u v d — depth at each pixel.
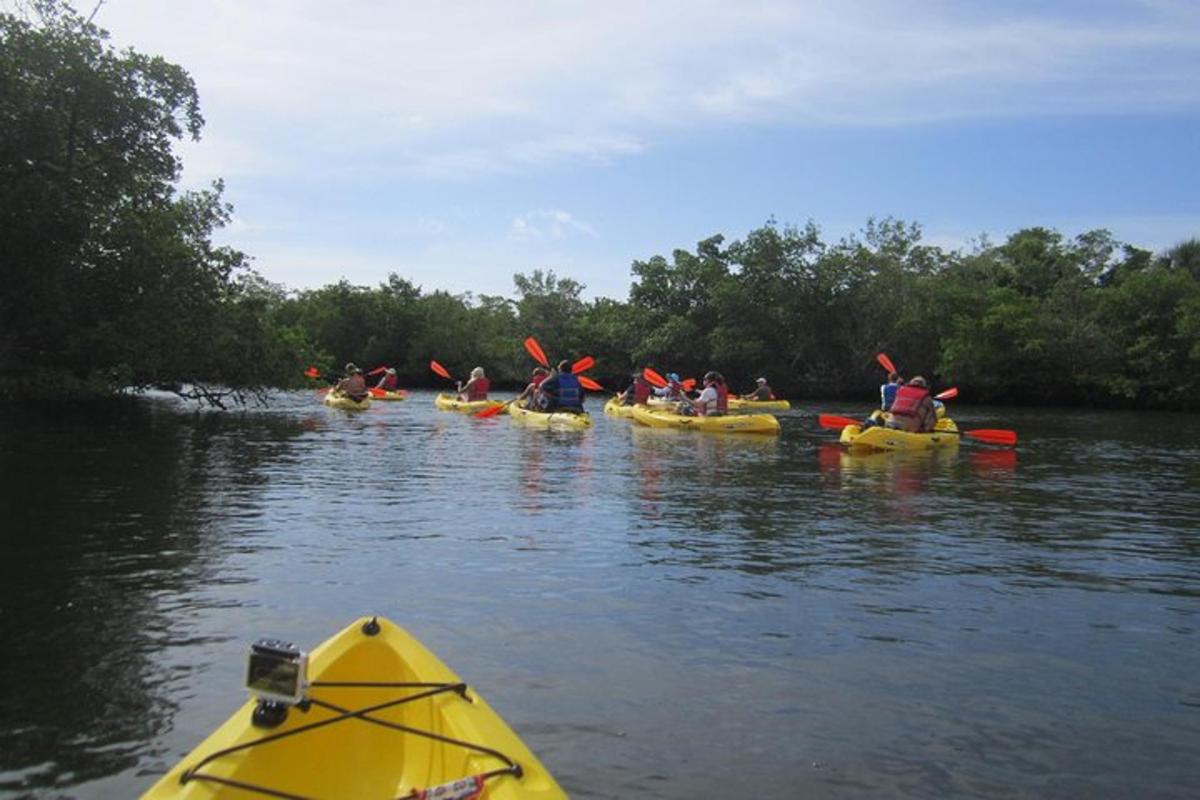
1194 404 37.91
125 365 21.92
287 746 3.37
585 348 50.28
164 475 11.52
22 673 4.68
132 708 4.27
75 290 21.84
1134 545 8.30
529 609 5.96
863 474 13.23
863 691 4.68
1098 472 14.12
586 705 4.43
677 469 13.41
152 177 22.62
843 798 3.59
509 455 14.88
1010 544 8.28
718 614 5.93
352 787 3.56
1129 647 5.43
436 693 3.57
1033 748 4.07
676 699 4.53
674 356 46.44
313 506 9.56
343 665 3.68
